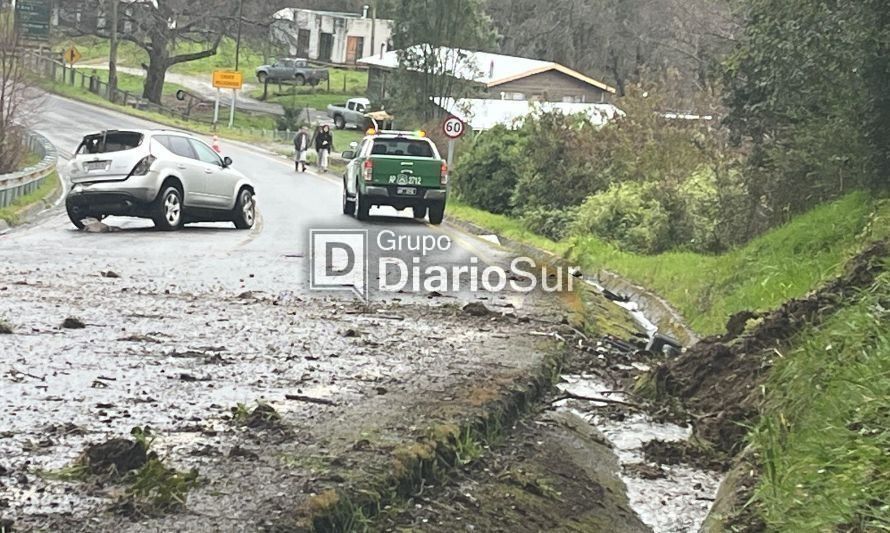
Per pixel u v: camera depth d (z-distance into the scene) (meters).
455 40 54.19
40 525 5.66
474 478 7.56
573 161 31.94
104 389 8.72
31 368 9.29
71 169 22.72
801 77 17.42
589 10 72.25
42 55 73.69
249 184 24.84
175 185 23.06
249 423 7.82
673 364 10.98
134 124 59.53
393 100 56.06
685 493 8.05
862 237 13.66
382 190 27.56
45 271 15.72
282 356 10.43
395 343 11.53
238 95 86.00
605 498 7.75
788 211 19.88
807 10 16.95
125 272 16.08
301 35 95.19
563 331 13.15
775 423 8.16
